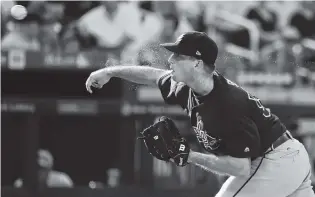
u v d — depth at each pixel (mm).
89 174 26922
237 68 26359
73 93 25594
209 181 25297
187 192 25188
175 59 13242
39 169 25750
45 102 25516
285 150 14305
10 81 25484
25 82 25516
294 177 14391
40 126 26625
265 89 26172
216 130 13305
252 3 32250
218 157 13688
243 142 13258
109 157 26797
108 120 26359
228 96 13180
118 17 29156
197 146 25250
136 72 15578
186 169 25453
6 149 25516
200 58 13047
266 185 14320
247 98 13594
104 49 28266
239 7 32156
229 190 14672
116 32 29016
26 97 25500
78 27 28984
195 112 13609
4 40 27672
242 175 14039
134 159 25609
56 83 25625
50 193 25359
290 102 26031
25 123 25500
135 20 29516
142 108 25422
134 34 29312
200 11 31500
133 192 25203
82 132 26781
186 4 31531
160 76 15141
